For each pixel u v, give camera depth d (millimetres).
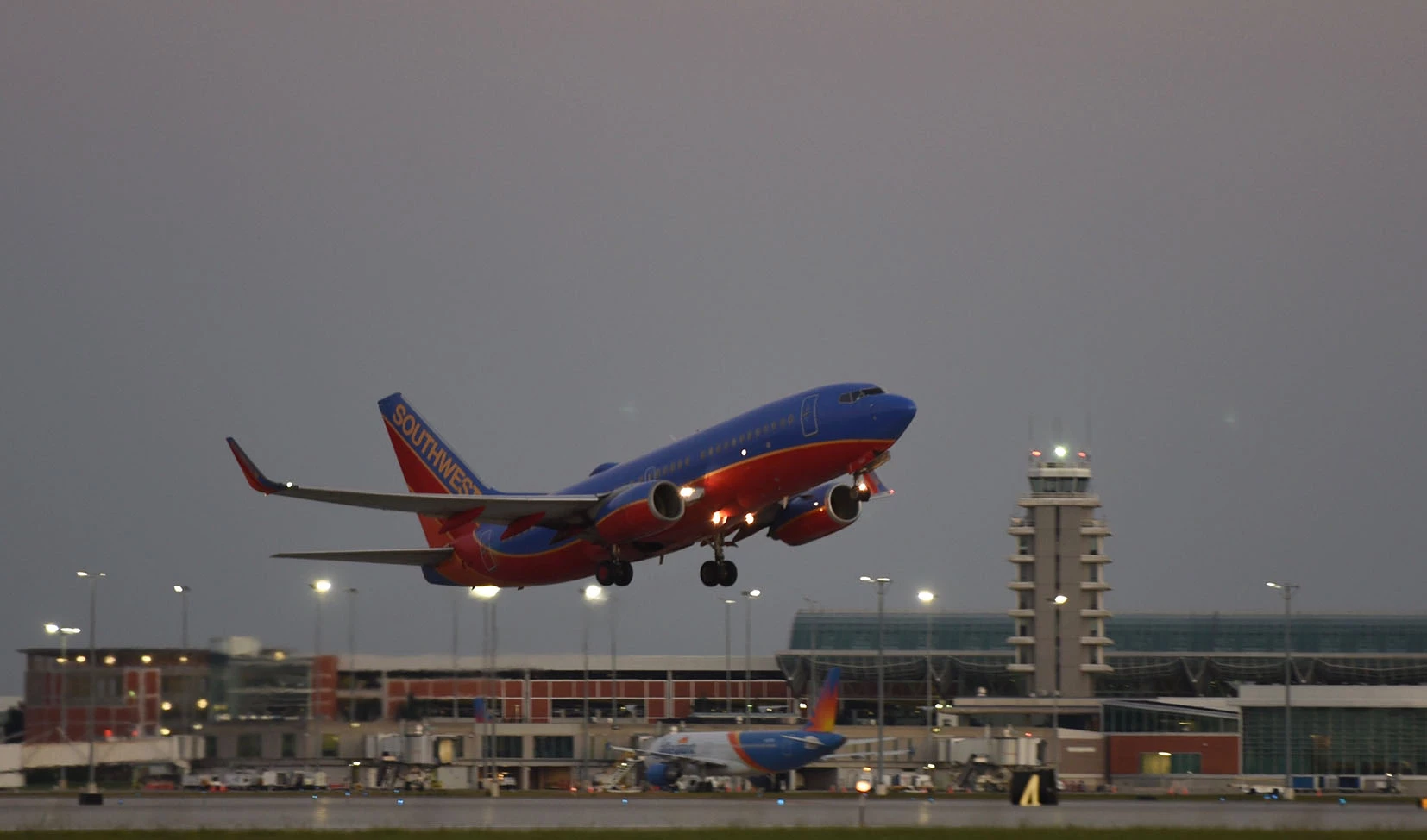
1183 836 179375
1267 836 180250
